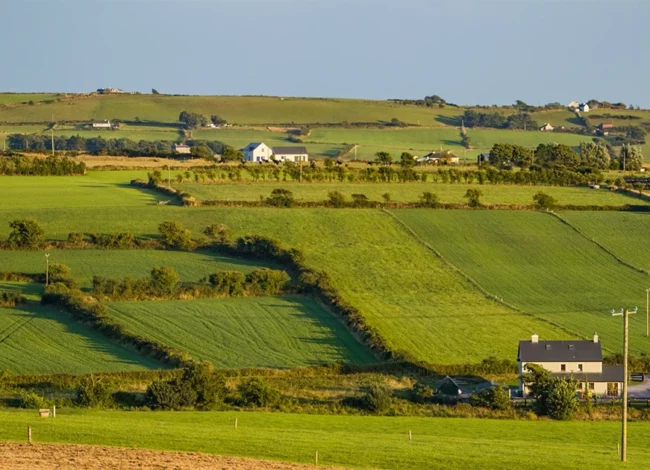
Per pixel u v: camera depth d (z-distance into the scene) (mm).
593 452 152250
